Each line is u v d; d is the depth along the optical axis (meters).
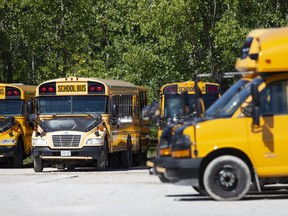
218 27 105.62
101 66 122.75
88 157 70.88
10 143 79.38
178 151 40.78
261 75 41.00
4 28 114.25
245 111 40.66
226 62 110.31
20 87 81.12
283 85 40.78
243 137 40.50
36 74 122.00
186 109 45.19
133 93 83.06
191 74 113.62
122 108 78.44
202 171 40.91
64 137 71.12
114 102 75.12
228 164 40.50
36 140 71.38
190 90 77.88
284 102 40.75
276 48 40.53
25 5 112.56
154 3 107.12
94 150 70.88
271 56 40.47
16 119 80.81
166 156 42.12
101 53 135.62
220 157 40.53
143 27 108.88
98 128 71.38
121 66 125.38
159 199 41.19
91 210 36.31
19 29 113.94
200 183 41.09
